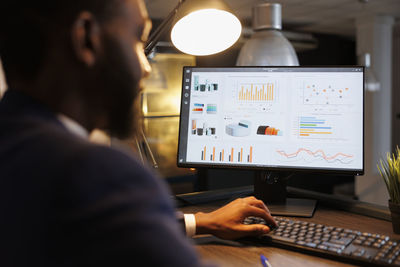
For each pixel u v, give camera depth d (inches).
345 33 276.7
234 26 51.6
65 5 15.8
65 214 13.2
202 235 38.9
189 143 49.5
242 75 48.6
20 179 14.3
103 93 17.6
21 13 15.8
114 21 17.2
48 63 16.2
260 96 48.1
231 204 38.9
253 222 38.6
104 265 12.9
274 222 37.7
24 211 13.8
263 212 37.7
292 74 47.3
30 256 13.4
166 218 14.6
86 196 13.4
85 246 13.0
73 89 16.8
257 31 83.0
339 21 238.1
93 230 13.0
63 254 13.1
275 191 49.1
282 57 78.5
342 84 46.1
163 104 211.0
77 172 13.7
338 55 293.3
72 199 13.3
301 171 46.6
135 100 19.5
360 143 45.4
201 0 46.0
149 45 47.3
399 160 37.6
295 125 47.1
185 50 51.7
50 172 13.9
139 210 13.7
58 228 13.1
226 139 48.8
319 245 32.8
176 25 48.8
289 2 190.1
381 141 227.9
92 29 16.3
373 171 225.3
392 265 28.5
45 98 16.5
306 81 46.9
